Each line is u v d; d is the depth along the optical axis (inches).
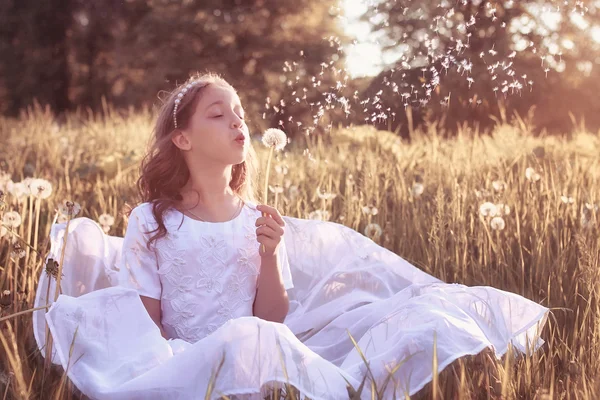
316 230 109.6
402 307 80.7
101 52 1123.9
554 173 152.4
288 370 68.2
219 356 67.4
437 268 114.3
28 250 100.0
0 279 94.3
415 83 104.9
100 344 73.2
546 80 480.4
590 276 94.7
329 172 182.5
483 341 73.5
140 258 88.2
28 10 1125.7
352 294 104.3
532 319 83.1
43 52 1124.5
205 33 926.4
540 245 111.1
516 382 73.4
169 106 91.7
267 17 940.6
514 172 165.9
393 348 73.4
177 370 67.6
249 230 93.4
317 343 96.7
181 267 88.5
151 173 91.9
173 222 89.2
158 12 956.6
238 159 89.9
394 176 160.4
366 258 107.0
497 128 216.4
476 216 129.8
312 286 108.8
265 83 818.2
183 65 910.4
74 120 427.8
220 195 93.0
